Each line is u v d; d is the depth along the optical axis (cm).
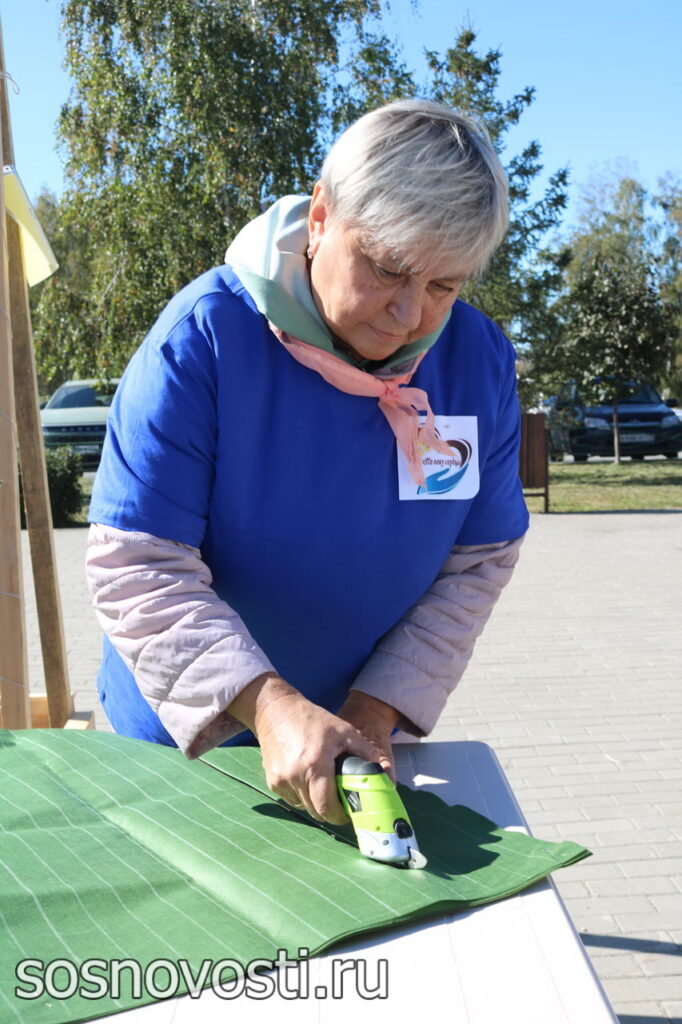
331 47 1465
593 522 1165
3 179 225
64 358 1605
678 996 253
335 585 146
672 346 1756
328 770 116
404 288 121
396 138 115
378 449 142
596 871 319
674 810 363
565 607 714
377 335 128
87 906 103
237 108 1402
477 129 121
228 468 136
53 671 289
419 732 151
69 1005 87
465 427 149
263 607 147
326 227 125
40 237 260
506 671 552
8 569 236
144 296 1470
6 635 237
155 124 1469
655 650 592
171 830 122
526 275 1534
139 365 138
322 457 139
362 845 113
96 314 1519
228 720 130
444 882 108
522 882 108
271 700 122
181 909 103
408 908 100
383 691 147
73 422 1658
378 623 152
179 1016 87
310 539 142
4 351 231
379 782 114
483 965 93
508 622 671
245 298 137
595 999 88
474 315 156
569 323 1722
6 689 238
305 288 132
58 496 1221
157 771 144
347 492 141
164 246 1451
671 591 765
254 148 1406
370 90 1482
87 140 1527
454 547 161
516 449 164
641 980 260
